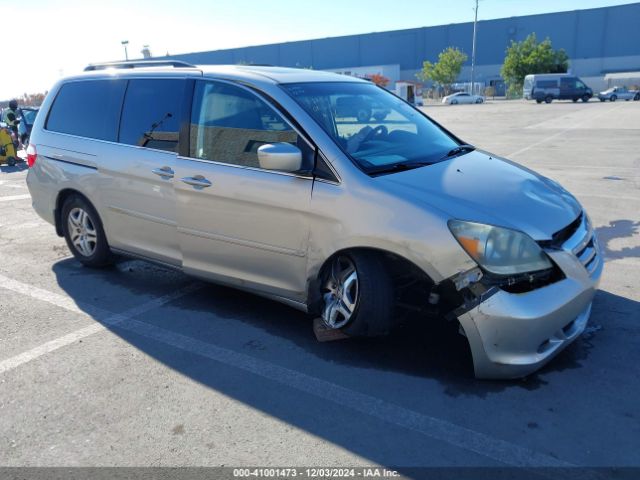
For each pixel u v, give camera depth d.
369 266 3.36
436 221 3.08
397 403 3.07
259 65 4.64
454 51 71.50
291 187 3.57
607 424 2.84
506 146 14.72
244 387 3.28
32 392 3.26
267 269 3.84
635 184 8.89
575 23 71.50
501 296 2.98
